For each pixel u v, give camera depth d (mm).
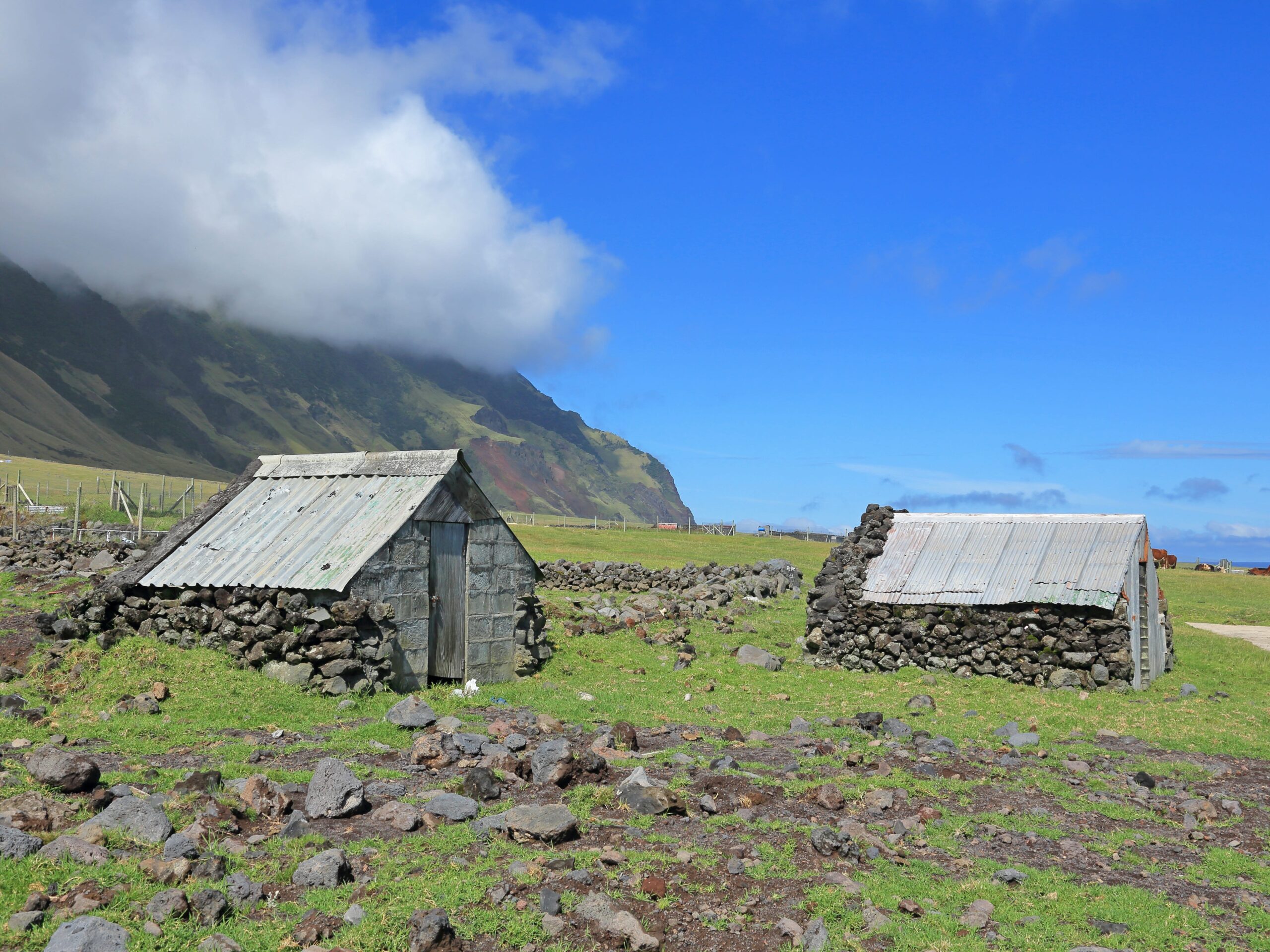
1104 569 24125
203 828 9523
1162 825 12469
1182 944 8680
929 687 23609
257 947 7582
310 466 23875
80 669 18094
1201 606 48656
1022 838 11594
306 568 19250
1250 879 10516
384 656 18750
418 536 20234
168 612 19969
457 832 10281
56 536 41406
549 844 10188
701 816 11516
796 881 9617
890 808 12328
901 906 9102
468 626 21484
